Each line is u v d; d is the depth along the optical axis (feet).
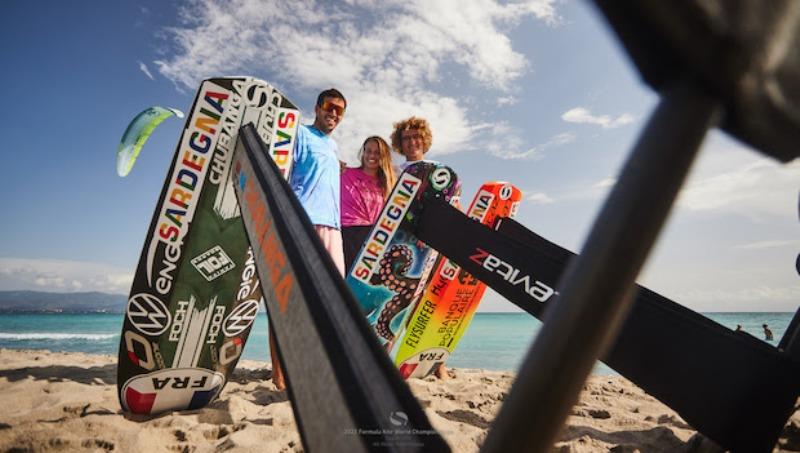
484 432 7.22
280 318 2.83
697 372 5.25
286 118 7.98
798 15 0.76
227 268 7.63
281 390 9.89
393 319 11.57
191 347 7.45
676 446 6.95
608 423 8.61
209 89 7.41
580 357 0.95
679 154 0.83
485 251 8.54
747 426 4.91
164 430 6.47
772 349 4.95
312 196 9.84
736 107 0.78
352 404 1.89
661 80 0.84
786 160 0.89
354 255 12.96
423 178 10.83
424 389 11.40
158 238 7.12
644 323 5.69
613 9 0.69
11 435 5.80
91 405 7.59
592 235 0.97
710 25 0.67
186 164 7.27
